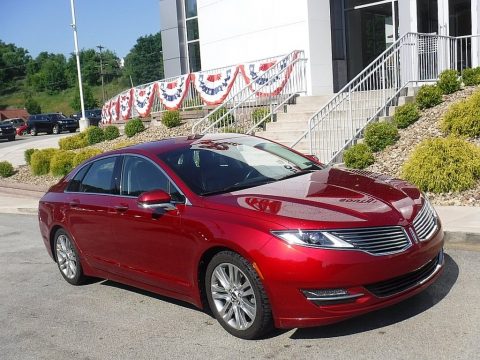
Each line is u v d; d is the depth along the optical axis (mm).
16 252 9555
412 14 15312
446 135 10359
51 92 137625
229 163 5848
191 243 5070
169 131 18453
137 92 22031
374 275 4332
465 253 6438
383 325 4754
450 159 8578
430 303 5094
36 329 5758
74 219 6699
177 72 24266
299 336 4746
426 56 13500
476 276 5668
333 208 4645
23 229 11711
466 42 14094
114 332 5426
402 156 10250
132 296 6500
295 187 5250
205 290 5156
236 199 5039
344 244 4332
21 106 130500
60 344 5285
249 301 4719
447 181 8492
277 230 4465
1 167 20766
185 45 24094
